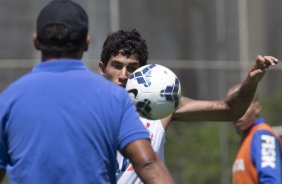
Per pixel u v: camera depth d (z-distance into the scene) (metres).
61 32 10.31
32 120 10.14
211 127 37.31
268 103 39.69
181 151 37.34
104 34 41.09
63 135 10.07
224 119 14.34
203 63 41.41
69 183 10.02
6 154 10.41
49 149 10.06
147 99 12.77
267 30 43.44
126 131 10.22
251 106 20.27
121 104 10.30
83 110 10.13
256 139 19.98
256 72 13.18
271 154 19.75
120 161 13.78
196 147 37.22
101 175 10.16
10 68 39.94
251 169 20.05
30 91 10.24
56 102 10.16
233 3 43.25
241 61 42.69
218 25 42.91
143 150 10.16
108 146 10.20
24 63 40.12
